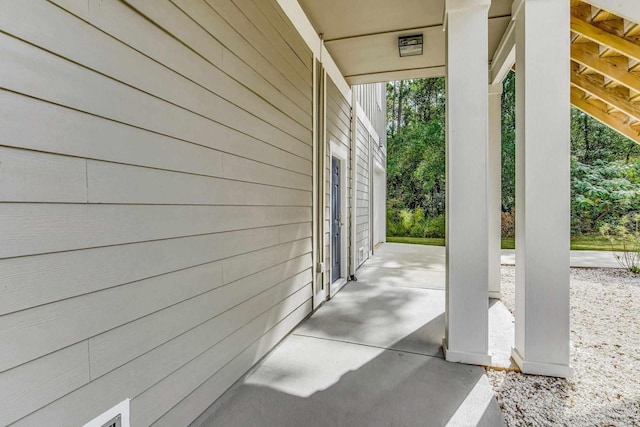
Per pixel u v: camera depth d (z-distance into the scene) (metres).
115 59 1.28
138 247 1.40
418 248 10.15
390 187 15.16
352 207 5.70
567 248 2.34
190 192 1.73
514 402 2.07
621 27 3.22
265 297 2.62
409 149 14.97
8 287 0.95
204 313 1.85
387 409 2.00
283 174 2.94
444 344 2.78
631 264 6.67
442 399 2.11
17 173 0.97
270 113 2.67
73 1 1.12
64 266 1.10
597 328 3.46
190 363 1.74
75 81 1.13
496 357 2.69
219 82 1.97
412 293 4.73
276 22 2.76
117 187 1.30
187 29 1.69
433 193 14.54
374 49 4.21
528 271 2.40
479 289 2.56
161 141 1.53
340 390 2.20
